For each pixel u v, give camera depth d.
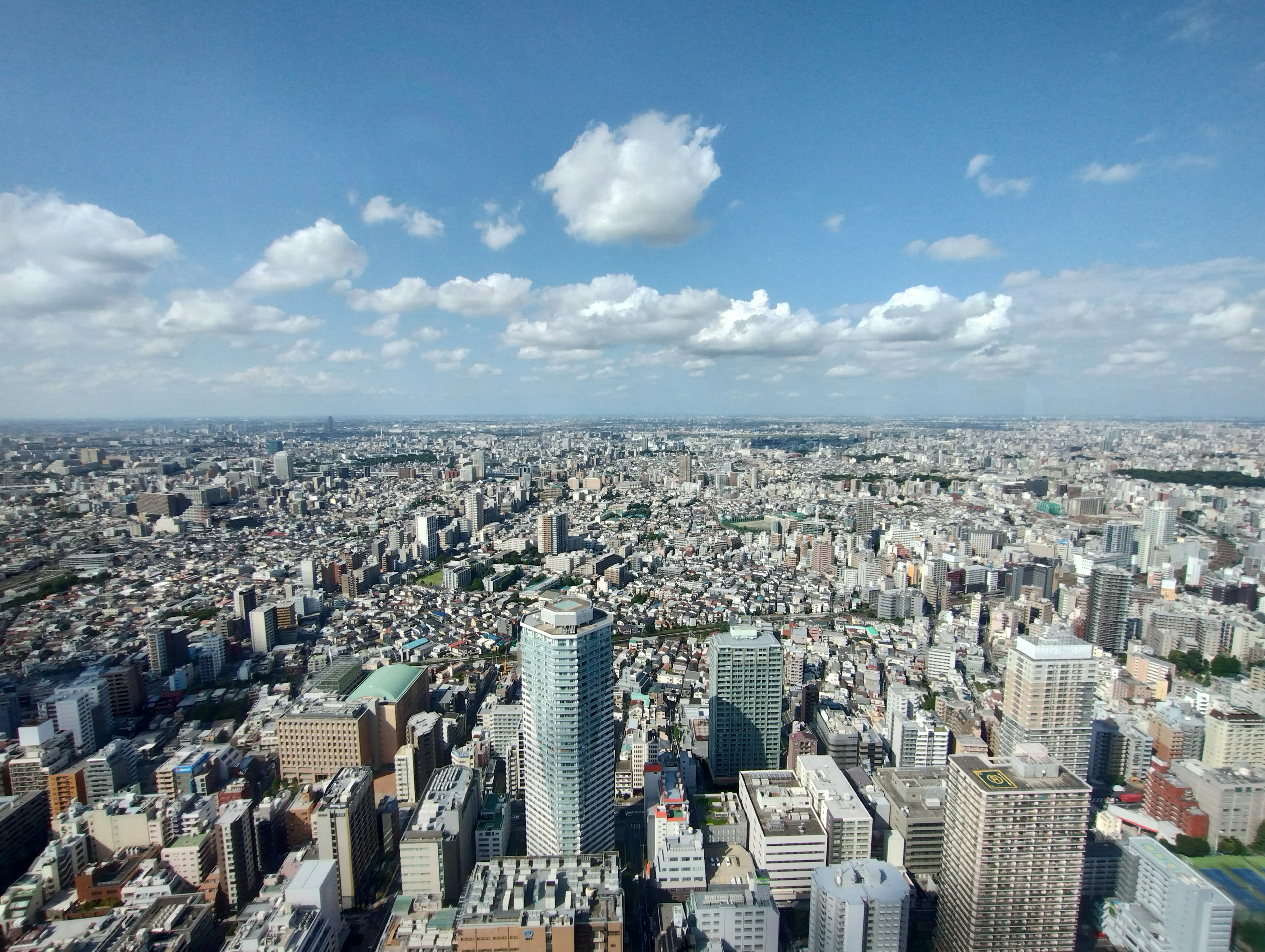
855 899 164.25
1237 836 199.38
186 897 195.88
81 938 179.75
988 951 167.25
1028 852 165.25
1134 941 155.88
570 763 193.38
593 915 156.25
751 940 173.25
